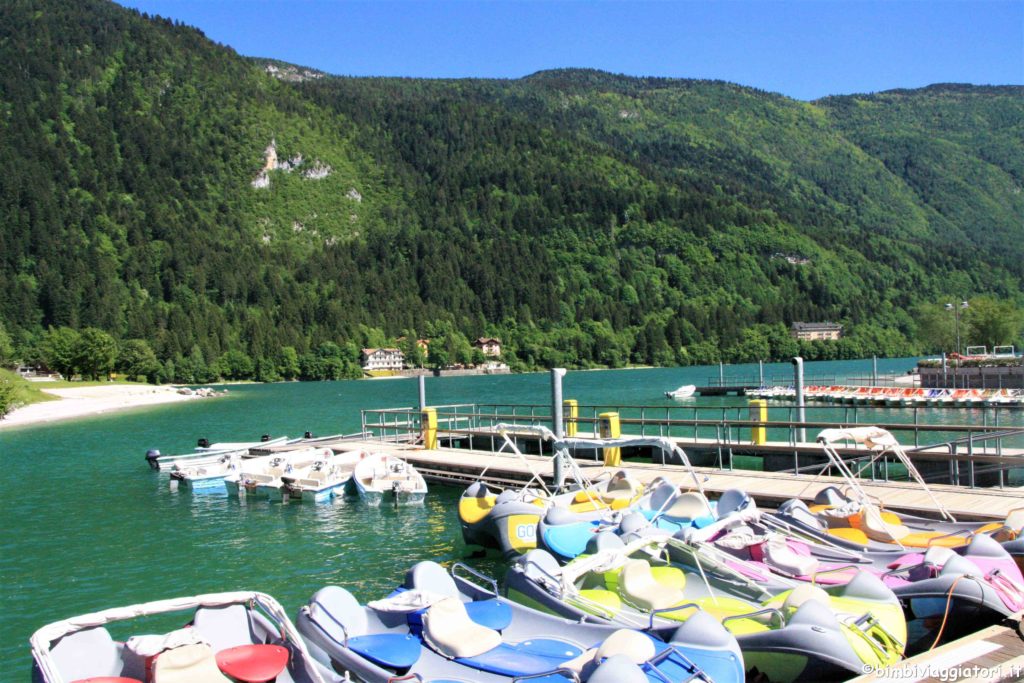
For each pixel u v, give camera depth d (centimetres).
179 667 789
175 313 17238
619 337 19662
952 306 8700
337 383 15800
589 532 1397
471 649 893
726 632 834
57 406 7588
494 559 1609
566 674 796
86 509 2319
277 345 16625
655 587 1047
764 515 1317
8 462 3541
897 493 1714
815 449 2172
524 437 2792
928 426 1958
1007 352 9900
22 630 1312
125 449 4062
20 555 1781
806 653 837
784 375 11281
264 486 2422
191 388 12538
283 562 1644
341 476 2347
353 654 898
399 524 1942
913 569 1089
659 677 770
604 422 2375
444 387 12388
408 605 978
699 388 7131
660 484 1559
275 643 885
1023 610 959
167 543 1850
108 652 829
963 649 836
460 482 2348
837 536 1290
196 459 3066
